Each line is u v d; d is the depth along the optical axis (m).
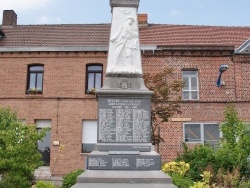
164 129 21.09
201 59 22.19
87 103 21.88
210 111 21.48
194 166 13.62
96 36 25.02
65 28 26.30
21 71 22.44
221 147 16.22
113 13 11.17
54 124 21.66
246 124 19.70
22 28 26.45
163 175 9.56
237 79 21.88
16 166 11.84
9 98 22.05
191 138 21.17
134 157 9.82
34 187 11.90
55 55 22.53
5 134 12.27
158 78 18.50
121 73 10.65
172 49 22.05
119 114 10.27
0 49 22.48
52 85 22.16
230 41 23.78
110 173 9.57
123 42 10.96
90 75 22.55
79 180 9.38
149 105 10.36
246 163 14.41
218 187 11.75
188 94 21.89
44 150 21.58
